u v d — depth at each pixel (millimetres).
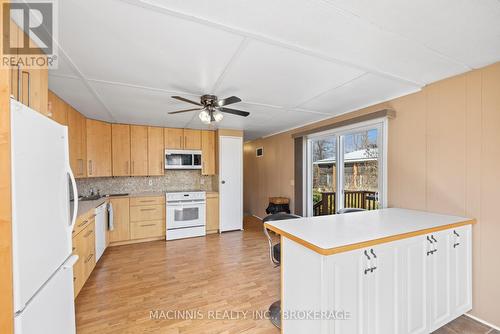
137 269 2865
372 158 2914
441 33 1424
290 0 1134
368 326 1352
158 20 1277
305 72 1971
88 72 1934
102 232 3256
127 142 4098
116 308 2041
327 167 3719
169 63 1797
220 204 4637
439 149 2152
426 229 1577
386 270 1425
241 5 1172
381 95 2547
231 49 1602
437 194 2162
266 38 1471
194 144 4680
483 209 1857
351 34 1437
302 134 4020
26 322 934
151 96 2561
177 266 2957
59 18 1231
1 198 863
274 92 2467
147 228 4031
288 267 1542
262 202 5695
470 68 1915
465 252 1867
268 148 5418
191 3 1154
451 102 2070
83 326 1799
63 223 1334
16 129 902
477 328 1796
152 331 1747
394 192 2553
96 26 1317
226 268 2887
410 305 1532
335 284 1240
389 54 1688
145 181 4531
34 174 1026
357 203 3137
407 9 1203
